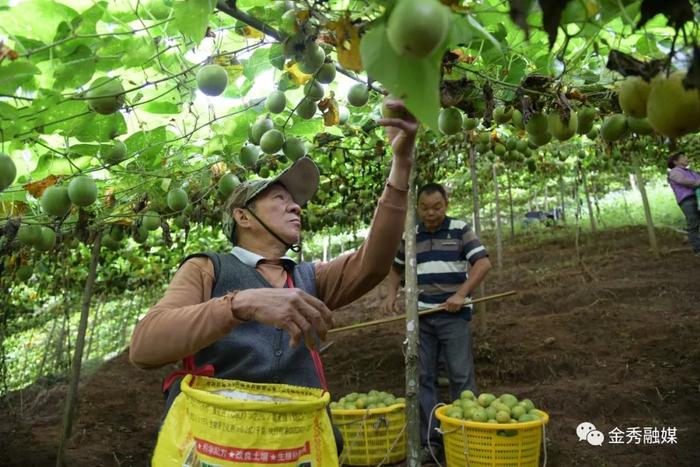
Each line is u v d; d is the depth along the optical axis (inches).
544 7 42.2
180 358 59.2
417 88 42.9
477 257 158.1
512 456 127.8
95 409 239.1
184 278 68.7
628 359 204.2
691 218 321.7
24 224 121.2
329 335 300.8
